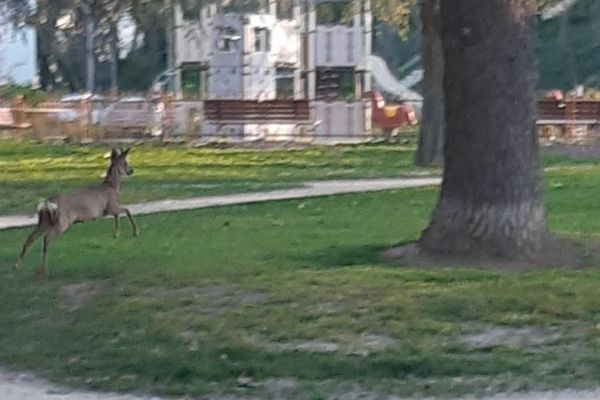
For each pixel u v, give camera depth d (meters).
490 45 15.05
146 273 15.12
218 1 25.30
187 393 10.56
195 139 44.06
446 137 15.50
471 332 11.98
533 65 15.27
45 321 13.16
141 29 20.25
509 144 15.16
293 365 11.08
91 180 29.33
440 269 14.73
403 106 52.66
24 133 45.16
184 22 29.48
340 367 11.01
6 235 20.00
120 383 10.97
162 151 39.56
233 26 47.50
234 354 11.46
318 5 48.75
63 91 54.31
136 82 62.03
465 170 15.29
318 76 50.31
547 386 10.44
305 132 45.91
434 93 34.03
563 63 81.81
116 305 13.41
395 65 86.38
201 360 11.34
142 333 12.35
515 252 15.12
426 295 13.18
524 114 15.20
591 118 46.38
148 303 13.38
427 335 11.91
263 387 10.64
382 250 16.50
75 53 48.41
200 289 14.02
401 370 10.94
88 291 14.37
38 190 27.19
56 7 19.33
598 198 24.53
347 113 46.78
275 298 13.34
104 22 19.67
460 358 11.16
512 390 10.37
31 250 17.80
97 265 15.99
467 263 15.16
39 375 11.45
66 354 11.96
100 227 20.45
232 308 13.05
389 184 28.61
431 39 33.81
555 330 12.02
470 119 15.20
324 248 17.09
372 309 12.75
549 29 83.38
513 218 15.17
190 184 28.38
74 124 45.12
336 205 23.84
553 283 13.62
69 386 11.03
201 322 12.50
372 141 45.62
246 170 32.47
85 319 13.03
